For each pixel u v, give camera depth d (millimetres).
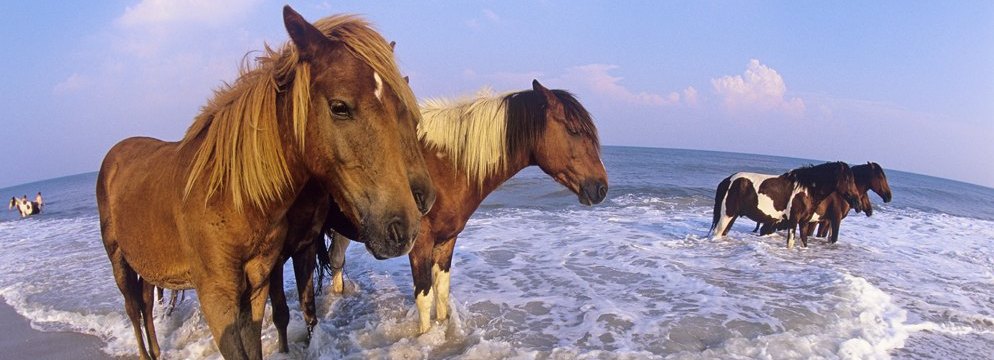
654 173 27016
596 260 6930
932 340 4242
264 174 2123
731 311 4809
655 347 4020
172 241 2469
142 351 3666
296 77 1934
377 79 1903
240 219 2203
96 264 7738
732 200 8586
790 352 3850
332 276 5594
